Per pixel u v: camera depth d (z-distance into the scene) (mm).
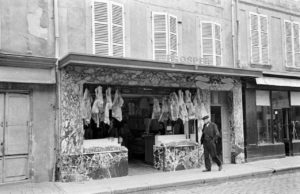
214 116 12617
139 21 10898
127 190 8188
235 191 8297
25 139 8859
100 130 10312
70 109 9227
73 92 9312
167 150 10797
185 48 11859
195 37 12172
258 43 13844
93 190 7977
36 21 9133
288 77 14219
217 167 11508
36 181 8875
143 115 12422
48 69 9094
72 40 9562
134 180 9211
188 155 11258
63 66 8992
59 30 9406
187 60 11695
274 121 14086
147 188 8469
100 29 9945
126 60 9141
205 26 12336
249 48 13625
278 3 14789
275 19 14672
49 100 9203
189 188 8867
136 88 10688
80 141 9352
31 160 8867
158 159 11016
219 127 12664
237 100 12797
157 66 9727
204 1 12555
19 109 8828
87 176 9266
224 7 13141
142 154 12828
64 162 8961
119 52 10258
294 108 14742
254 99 13312
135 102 12297
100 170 9508
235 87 12766
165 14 11250
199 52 12203
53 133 9195
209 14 12664
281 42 14750
